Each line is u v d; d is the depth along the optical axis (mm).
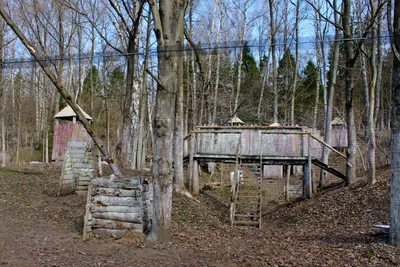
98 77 35344
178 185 14477
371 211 10836
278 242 8281
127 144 17734
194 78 25906
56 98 31656
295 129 16203
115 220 7668
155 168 7348
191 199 14016
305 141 15969
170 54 7266
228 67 32031
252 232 10539
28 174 16766
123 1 16719
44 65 9406
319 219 11719
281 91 35031
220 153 16234
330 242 7941
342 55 26547
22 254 6316
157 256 6375
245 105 32844
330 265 5996
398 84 7117
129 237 7324
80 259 6078
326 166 15812
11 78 31625
